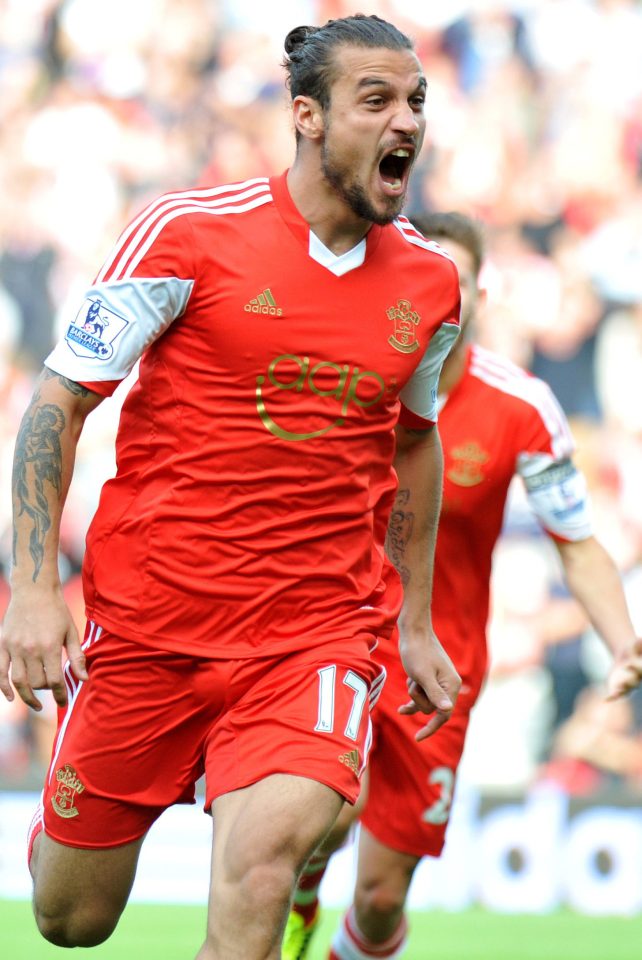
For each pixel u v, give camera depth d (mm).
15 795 27656
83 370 11703
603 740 34406
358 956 18250
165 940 23312
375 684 12695
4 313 39531
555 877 27406
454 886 27562
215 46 43250
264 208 11906
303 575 12070
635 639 17219
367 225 11961
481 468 17625
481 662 18016
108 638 12328
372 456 12273
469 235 17578
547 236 40438
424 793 17594
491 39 43188
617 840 27359
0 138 41625
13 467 11805
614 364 38625
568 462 18016
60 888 12984
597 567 18188
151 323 11711
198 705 12242
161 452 12117
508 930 25172
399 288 12133
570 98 42438
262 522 11953
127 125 42125
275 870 11000
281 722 11695
